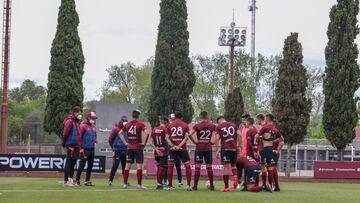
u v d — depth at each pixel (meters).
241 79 137.75
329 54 82.00
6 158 65.62
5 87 80.75
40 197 33.44
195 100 142.75
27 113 191.00
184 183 53.03
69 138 43.22
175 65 88.44
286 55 82.69
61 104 88.19
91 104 173.25
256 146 41.91
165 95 88.44
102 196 34.69
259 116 42.62
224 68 139.75
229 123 41.72
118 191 38.78
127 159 42.97
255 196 36.81
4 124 80.31
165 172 45.84
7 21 81.31
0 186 43.34
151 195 35.84
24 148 117.94
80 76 89.75
